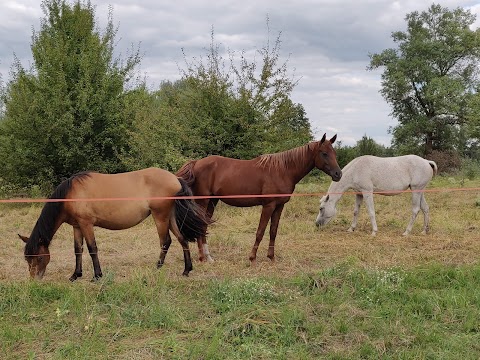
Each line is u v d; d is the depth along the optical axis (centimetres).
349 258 750
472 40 4134
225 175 762
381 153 3328
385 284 601
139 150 1462
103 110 1569
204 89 1435
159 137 1448
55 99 1489
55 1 1694
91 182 646
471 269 679
